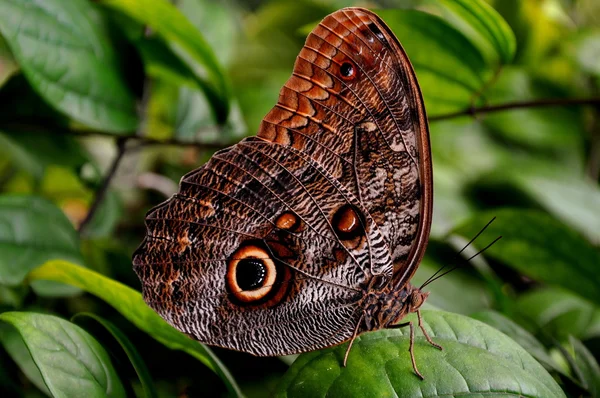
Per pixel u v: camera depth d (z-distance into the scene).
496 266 0.79
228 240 0.65
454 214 0.79
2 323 0.66
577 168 0.89
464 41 0.70
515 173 0.81
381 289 0.65
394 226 0.65
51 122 0.71
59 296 0.70
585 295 0.72
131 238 0.78
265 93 0.79
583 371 0.67
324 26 0.64
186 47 0.71
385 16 0.70
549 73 0.88
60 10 0.68
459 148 0.87
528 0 0.88
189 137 0.74
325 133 0.65
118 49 0.70
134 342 0.70
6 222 0.67
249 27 0.94
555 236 0.71
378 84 0.64
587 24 0.96
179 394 0.69
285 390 0.63
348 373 0.63
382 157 0.65
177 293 0.64
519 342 0.67
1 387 0.67
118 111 0.70
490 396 0.63
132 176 0.78
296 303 0.65
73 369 0.62
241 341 0.65
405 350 0.64
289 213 0.65
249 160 0.64
